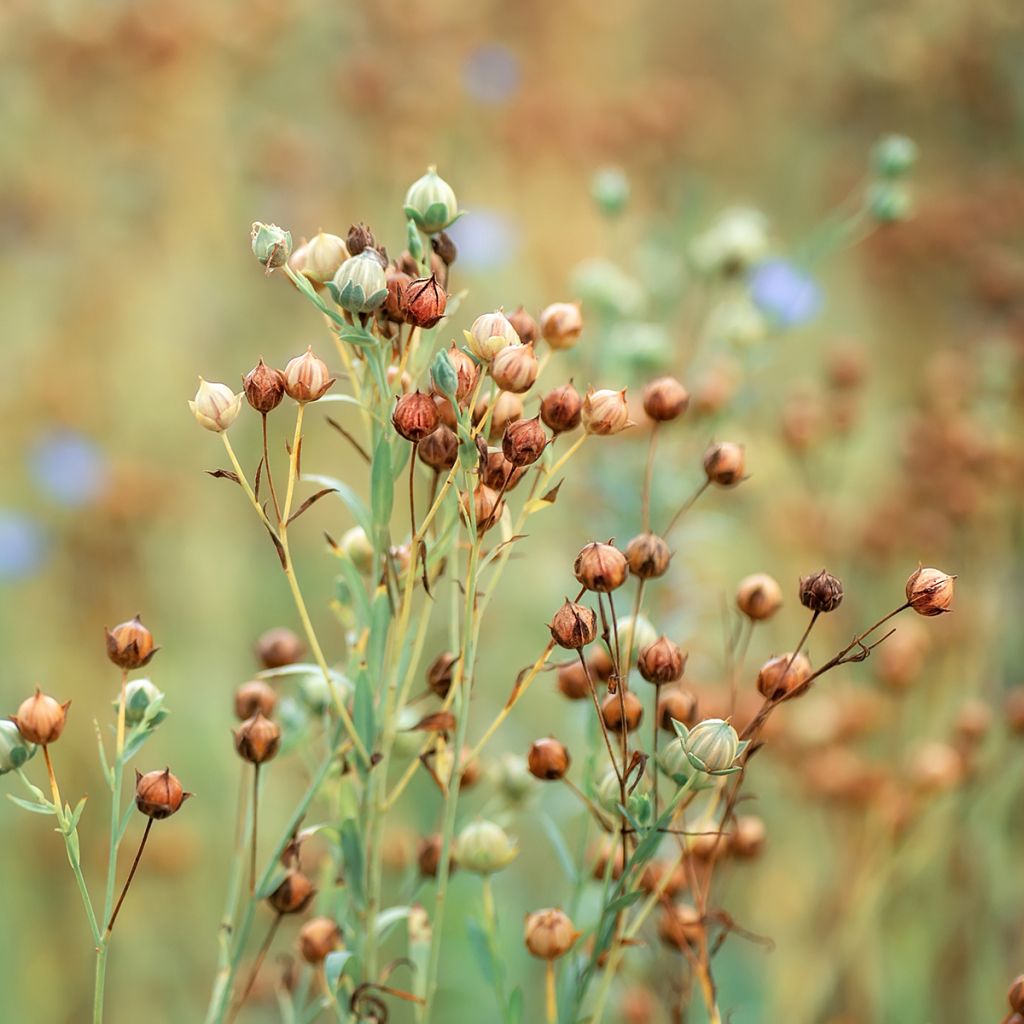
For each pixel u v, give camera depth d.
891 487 0.98
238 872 0.61
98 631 1.03
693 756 0.57
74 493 1.07
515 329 0.60
